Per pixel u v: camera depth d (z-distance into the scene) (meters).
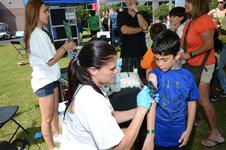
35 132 3.73
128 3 4.08
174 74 1.81
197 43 2.63
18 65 9.23
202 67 2.64
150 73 1.90
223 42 4.07
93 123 1.16
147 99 1.31
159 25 2.75
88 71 1.22
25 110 4.64
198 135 3.22
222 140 2.95
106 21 11.66
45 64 2.61
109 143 1.17
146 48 4.05
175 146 1.96
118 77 2.22
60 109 3.12
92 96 1.18
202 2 2.56
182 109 1.86
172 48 1.71
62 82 3.46
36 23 2.57
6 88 6.27
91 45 1.21
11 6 33.62
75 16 9.46
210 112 2.83
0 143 2.17
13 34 26.86
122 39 4.14
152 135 1.58
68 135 1.30
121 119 1.60
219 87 4.65
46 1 6.76
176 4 4.62
